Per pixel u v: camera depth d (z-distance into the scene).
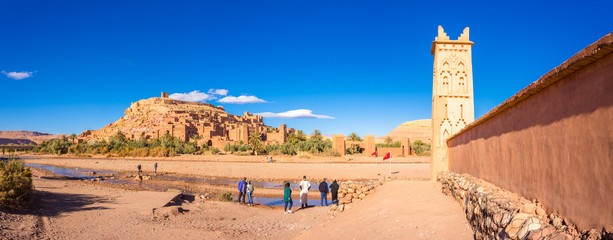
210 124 151.25
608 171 2.90
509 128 5.77
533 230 3.83
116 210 13.73
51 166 54.53
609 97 2.89
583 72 3.34
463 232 6.45
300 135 95.19
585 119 3.30
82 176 38.09
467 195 7.32
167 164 51.47
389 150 74.12
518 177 5.30
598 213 3.06
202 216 14.23
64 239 9.34
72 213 12.59
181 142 98.00
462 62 14.84
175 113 189.50
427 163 51.00
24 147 118.50
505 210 4.76
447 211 8.09
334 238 8.81
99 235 10.03
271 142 136.88
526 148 4.95
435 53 15.12
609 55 2.89
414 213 8.56
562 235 3.42
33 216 11.15
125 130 180.25
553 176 4.03
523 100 5.06
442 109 14.69
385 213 9.28
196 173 39.00
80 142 128.38
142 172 42.25
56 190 18.19
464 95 14.72
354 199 13.13
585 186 3.30
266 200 21.61
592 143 3.18
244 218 14.48
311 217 14.12
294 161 56.38
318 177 34.12
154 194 18.92
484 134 7.62
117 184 29.50
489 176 7.14
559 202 3.86
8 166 14.77
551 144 4.10
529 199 4.81
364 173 36.16
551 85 4.08
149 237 10.18
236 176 36.03
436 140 14.62
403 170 38.59
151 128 170.88
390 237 7.27
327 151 71.19
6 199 11.30
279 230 11.76
